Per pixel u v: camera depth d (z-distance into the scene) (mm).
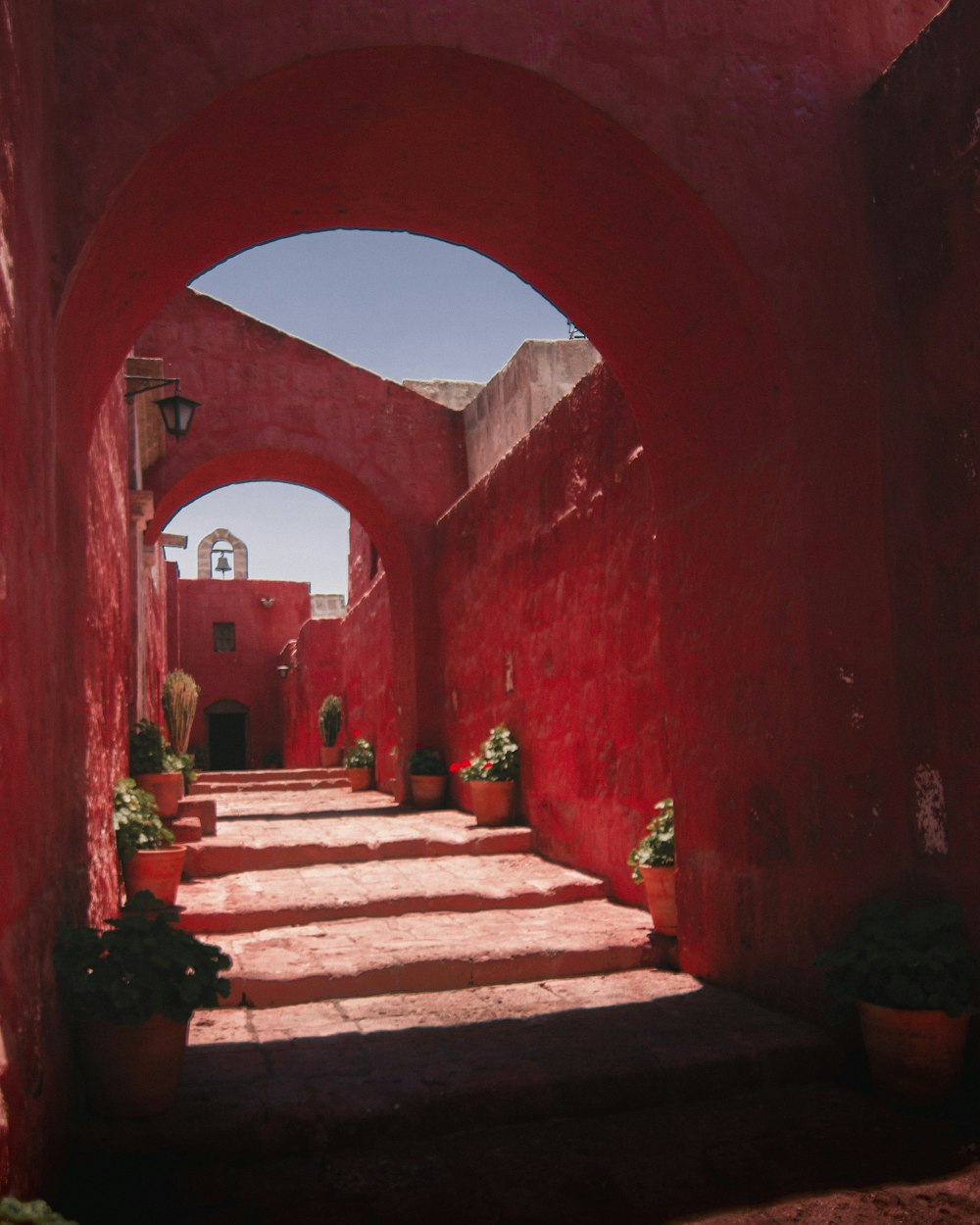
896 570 4098
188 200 4133
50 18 3393
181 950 3301
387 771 14219
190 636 27688
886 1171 3088
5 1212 1936
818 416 4156
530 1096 3551
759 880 4453
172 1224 2816
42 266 3133
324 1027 4293
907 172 4133
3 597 2535
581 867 7090
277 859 7367
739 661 4617
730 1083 3768
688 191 4074
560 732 7535
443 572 11188
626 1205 2912
